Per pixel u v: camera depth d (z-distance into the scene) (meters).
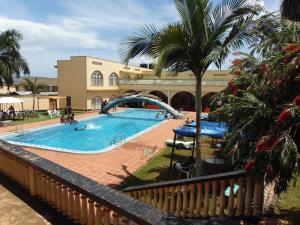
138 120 30.50
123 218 3.19
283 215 5.94
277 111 3.96
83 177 4.27
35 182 5.44
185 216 6.12
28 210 5.16
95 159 13.73
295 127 3.64
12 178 6.34
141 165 12.67
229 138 4.47
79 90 38.50
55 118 29.66
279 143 3.57
